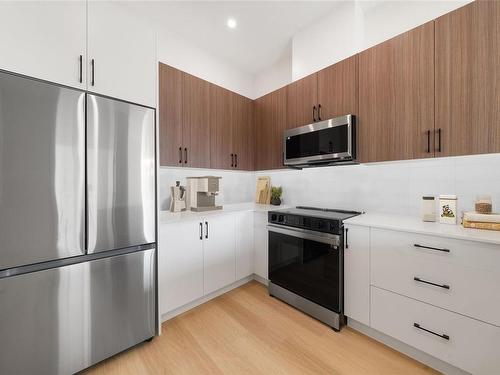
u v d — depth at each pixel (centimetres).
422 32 159
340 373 138
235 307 210
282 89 255
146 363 146
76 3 133
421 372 137
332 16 215
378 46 181
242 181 320
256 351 156
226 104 263
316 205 260
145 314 162
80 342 134
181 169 257
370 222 164
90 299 138
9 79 112
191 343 164
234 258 239
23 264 116
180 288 193
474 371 121
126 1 197
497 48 132
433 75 155
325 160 207
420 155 161
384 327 156
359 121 192
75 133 131
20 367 117
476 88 139
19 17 115
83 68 135
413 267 142
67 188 128
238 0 198
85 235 135
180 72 222
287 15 218
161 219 188
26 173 117
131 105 154
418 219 174
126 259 153
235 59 291
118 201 148
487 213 141
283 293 217
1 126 110
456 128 146
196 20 223
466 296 124
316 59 227
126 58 153
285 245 215
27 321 119
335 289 176
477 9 138
